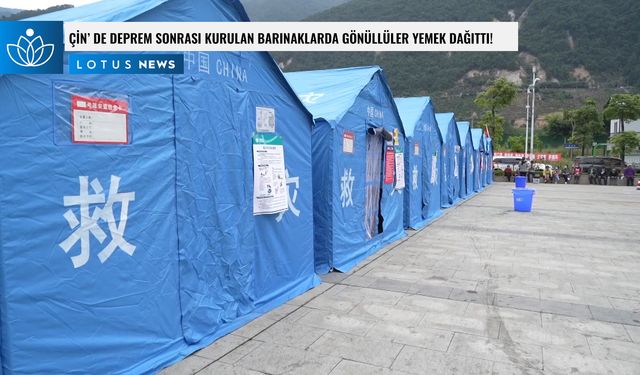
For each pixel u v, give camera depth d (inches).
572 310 199.5
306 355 150.7
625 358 151.9
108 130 124.1
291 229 216.8
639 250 330.6
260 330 170.6
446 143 607.8
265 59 192.5
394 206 370.3
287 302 204.4
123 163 128.4
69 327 114.6
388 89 340.2
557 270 271.1
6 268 101.7
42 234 108.4
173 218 145.5
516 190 575.8
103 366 122.5
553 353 155.5
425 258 301.1
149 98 136.5
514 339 167.0
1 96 101.3
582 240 370.0
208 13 159.9
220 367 140.8
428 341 164.1
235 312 176.2
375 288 229.6
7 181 102.0
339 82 306.3
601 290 230.4
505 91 1517.0
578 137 2004.2
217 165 164.6
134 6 134.0
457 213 550.6
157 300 139.5
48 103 110.0
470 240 368.5
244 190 180.2
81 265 117.3
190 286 153.1
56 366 111.6
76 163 116.0
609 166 1509.6
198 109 155.2
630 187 1114.7
